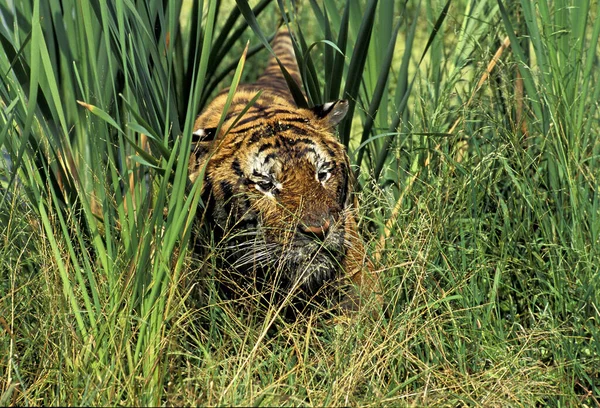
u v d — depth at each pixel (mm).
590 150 8133
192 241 7375
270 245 7270
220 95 9102
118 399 5480
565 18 7906
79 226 6816
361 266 7367
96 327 5867
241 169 7410
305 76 7715
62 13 7270
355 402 5809
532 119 8148
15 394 5738
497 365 6312
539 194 7516
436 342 6629
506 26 7961
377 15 8664
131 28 6730
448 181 7594
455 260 7367
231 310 6754
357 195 8031
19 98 6422
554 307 7188
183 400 5551
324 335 6934
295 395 5770
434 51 9312
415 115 9070
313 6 8367
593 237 7000
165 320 5906
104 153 7324
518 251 7648
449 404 5984
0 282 6637
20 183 7023
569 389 6520
